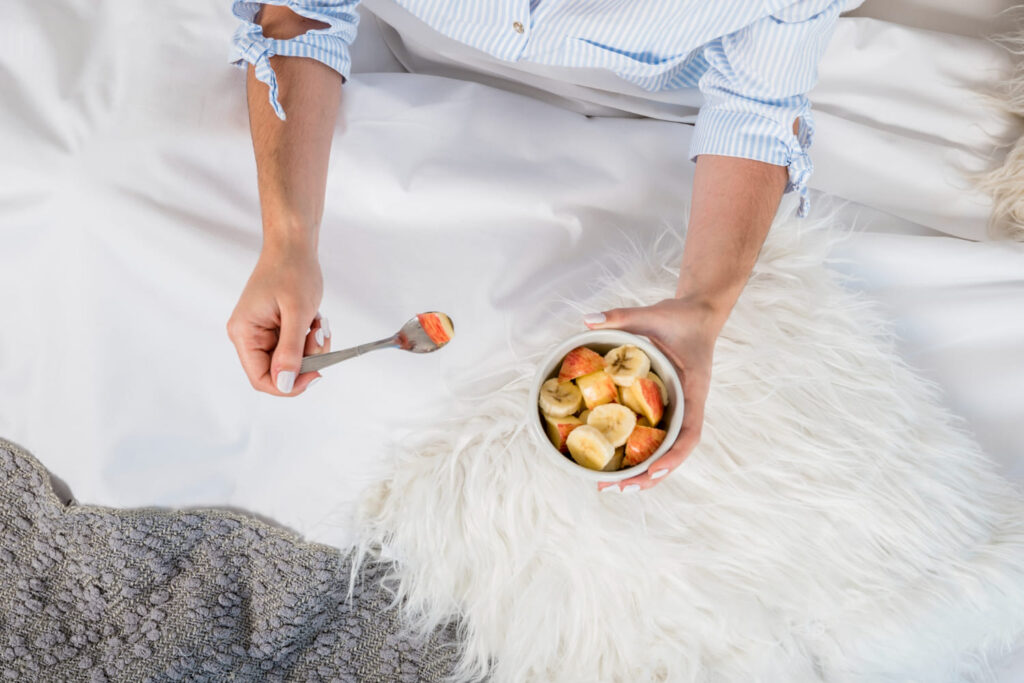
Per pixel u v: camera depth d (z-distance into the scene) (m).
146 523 1.13
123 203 1.05
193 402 1.11
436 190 1.11
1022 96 1.18
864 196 1.22
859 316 1.11
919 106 1.21
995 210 1.18
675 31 1.03
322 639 1.12
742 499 1.06
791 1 0.96
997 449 1.14
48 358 1.11
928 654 1.08
